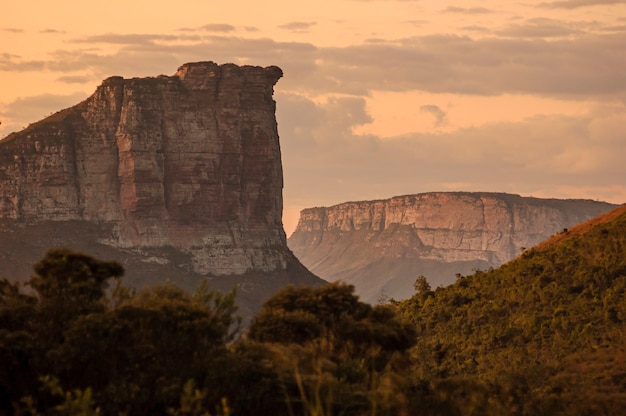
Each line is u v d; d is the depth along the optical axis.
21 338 73.62
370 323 96.00
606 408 98.88
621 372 114.25
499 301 153.75
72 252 80.94
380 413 75.69
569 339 133.00
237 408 75.56
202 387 75.56
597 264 152.88
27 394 72.62
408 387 84.25
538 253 170.50
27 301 80.50
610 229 162.00
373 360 91.56
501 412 88.56
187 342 77.00
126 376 75.19
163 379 74.00
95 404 71.81
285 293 98.12
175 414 62.00
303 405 73.81
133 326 76.06
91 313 77.06
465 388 88.38
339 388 76.31
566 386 108.00
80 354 74.44
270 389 75.62
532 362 126.69
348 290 99.31
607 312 135.38
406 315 163.25
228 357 77.19
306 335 91.81
